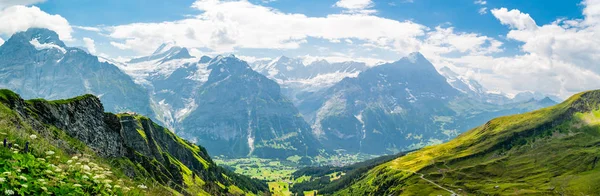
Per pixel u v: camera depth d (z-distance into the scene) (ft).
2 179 73.51
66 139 278.87
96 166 102.94
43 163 99.25
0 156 96.89
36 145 143.54
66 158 160.15
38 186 83.10
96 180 97.60
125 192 110.52
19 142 138.41
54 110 322.96
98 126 401.08
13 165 89.15
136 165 426.92
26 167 91.97
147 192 154.61
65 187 89.86
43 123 280.51
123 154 431.02
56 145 243.40
